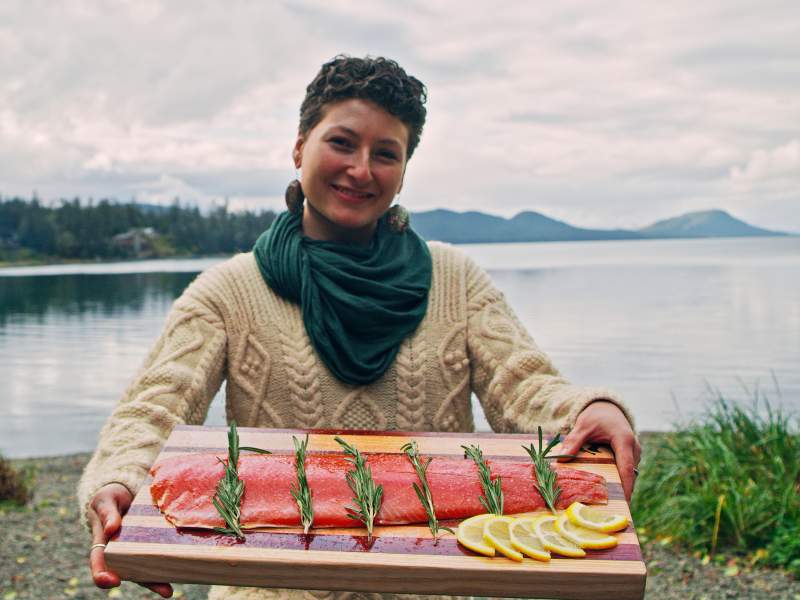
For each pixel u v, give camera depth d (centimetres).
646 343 2272
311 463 200
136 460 208
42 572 606
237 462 197
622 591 165
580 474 201
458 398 258
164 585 174
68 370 1978
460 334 260
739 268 7106
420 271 260
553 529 180
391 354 251
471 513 189
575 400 226
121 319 3288
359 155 242
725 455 648
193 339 245
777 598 517
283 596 222
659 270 6931
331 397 250
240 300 254
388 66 247
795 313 3103
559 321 2883
